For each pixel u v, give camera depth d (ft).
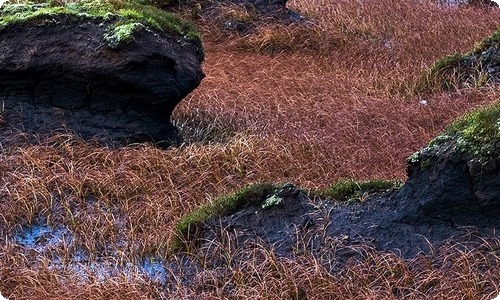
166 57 27.55
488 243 19.33
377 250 20.08
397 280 18.98
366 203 21.38
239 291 19.27
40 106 28.27
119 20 27.61
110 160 26.43
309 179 26.81
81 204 24.30
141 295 19.60
